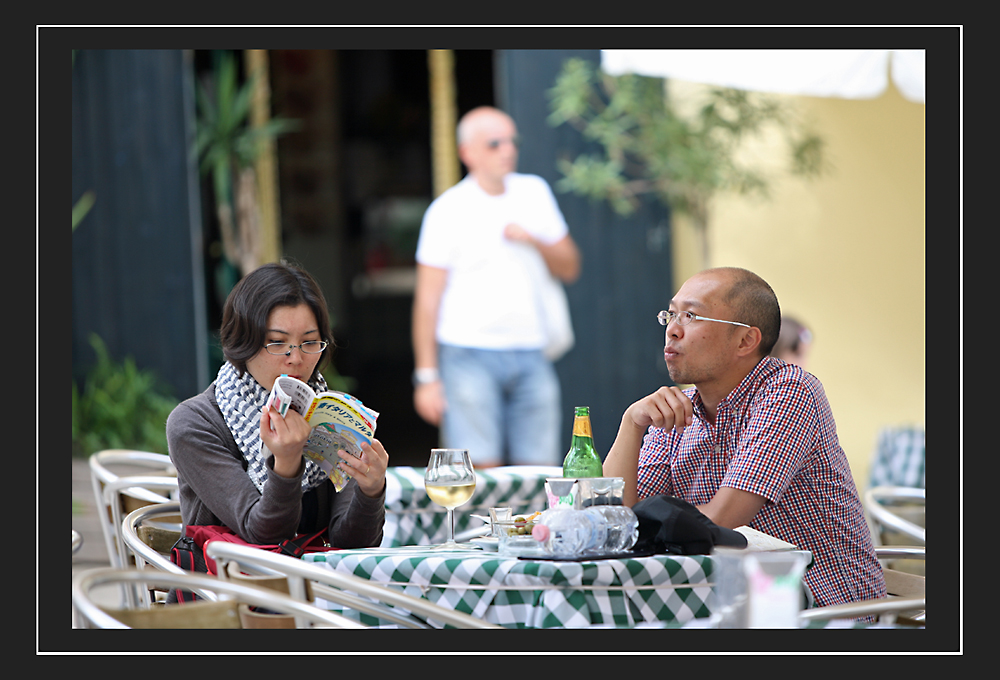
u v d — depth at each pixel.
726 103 21.14
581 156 20.84
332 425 6.95
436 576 5.73
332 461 7.16
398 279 31.12
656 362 20.97
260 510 6.86
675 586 5.44
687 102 21.25
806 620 5.39
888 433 14.76
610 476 7.32
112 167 20.27
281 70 28.94
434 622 5.70
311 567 5.61
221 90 21.89
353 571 5.97
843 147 21.91
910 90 18.41
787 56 18.34
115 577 5.18
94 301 20.16
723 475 7.44
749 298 7.29
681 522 5.73
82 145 20.16
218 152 21.84
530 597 5.53
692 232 21.42
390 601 5.38
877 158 21.97
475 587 5.57
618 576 5.43
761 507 6.96
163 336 20.41
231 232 22.22
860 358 22.08
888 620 6.29
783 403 7.07
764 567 3.78
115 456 10.27
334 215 30.06
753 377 7.34
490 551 6.34
